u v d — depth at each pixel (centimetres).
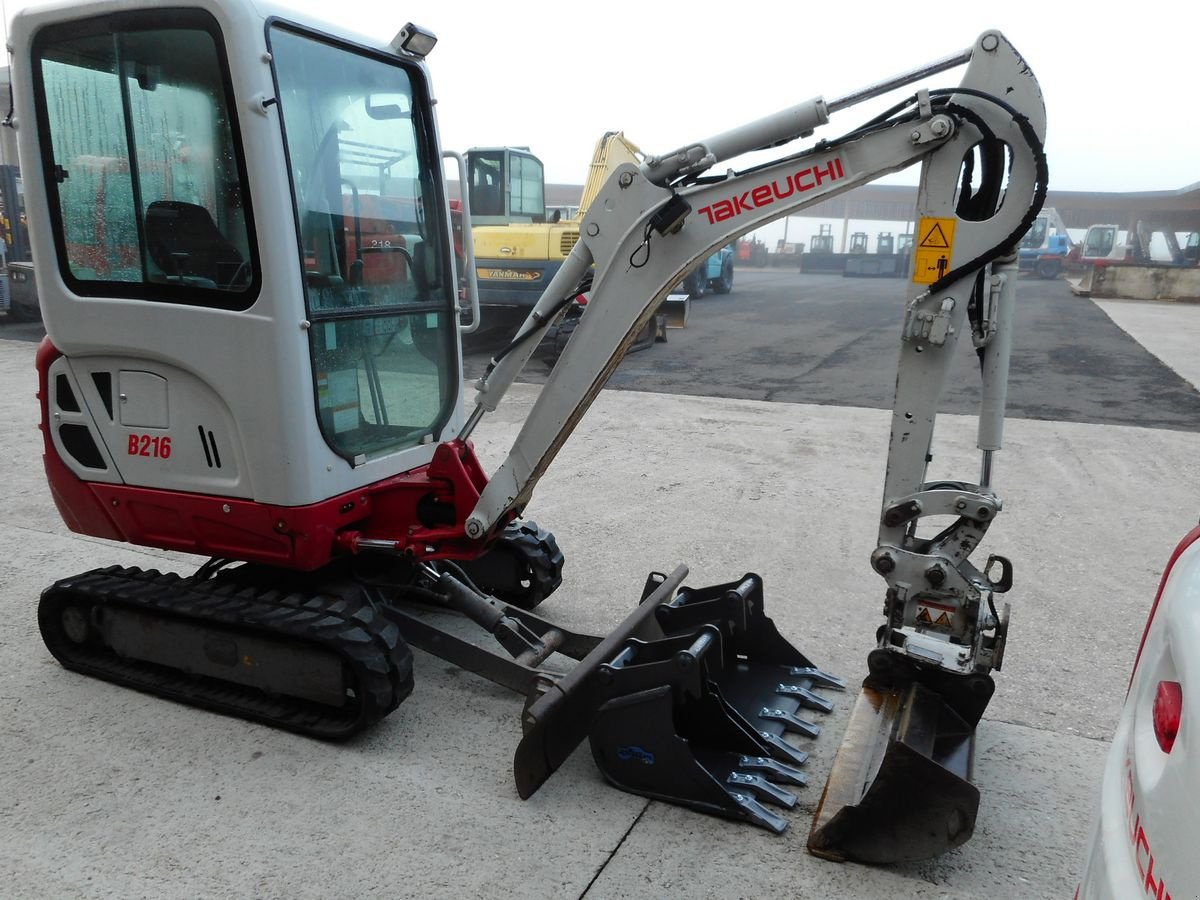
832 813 254
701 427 806
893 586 281
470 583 372
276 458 305
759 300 2320
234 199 292
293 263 294
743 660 353
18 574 453
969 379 1080
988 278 263
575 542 510
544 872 246
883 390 1006
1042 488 620
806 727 312
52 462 354
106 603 343
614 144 1229
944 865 251
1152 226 5122
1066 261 3616
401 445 364
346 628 300
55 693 341
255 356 297
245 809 273
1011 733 320
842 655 376
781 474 651
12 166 1405
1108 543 513
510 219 1272
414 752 305
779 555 491
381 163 346
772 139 275
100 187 310
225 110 285
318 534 316
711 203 280
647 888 240
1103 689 351
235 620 310
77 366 337
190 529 333
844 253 4125
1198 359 1234
